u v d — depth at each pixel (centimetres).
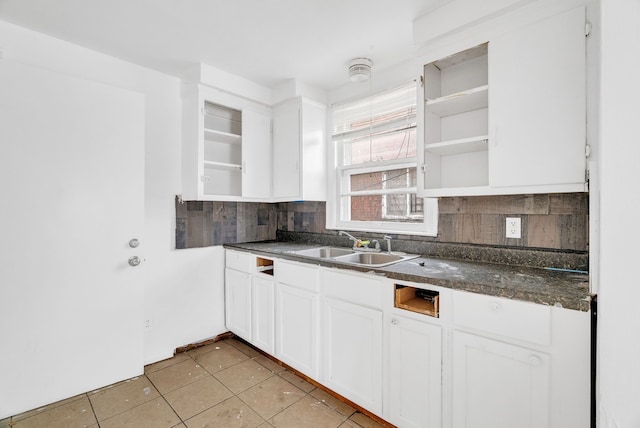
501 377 123
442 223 204
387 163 237
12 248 170
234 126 280
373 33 187
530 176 141
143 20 174
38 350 177
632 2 58
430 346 143
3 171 167
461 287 133
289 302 212
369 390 166
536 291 117
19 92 171
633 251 57
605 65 69
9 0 156
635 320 56
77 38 192
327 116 274
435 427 141
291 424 166
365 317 168
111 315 202
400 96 231
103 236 199
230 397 190
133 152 211
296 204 301
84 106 191
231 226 282
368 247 240
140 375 213
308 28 182
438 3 161
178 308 246
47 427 162
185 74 240
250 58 218
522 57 142
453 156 196
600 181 74
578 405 108
